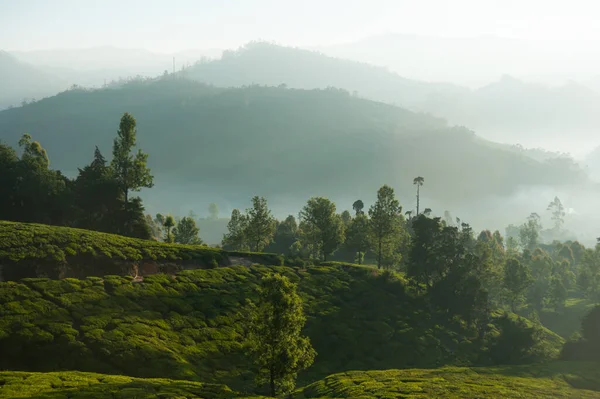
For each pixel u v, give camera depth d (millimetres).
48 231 87812
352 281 114875
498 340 99438
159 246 101688
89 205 121062
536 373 81812
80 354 61406
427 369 81750
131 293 79375
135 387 48969
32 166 118812
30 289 70625
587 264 170875
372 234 136250
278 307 54656
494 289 139500
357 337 93250
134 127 126500
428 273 120938
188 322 78375
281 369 53719
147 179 127062
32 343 60594
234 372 70375
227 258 111125
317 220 139125
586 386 75375
